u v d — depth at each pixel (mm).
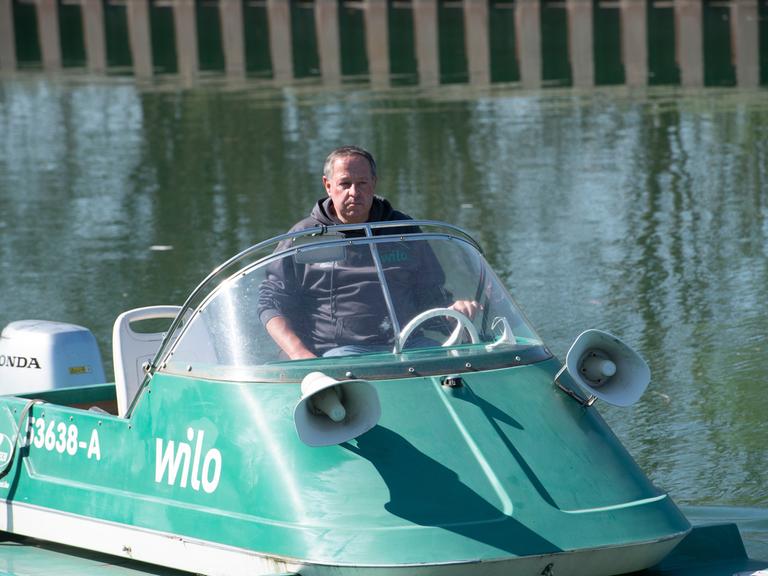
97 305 36062
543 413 16016
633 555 14977
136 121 74500
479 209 48188
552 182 53031
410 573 14086
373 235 17797
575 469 15469
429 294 17188
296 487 14977
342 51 111625
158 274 39594
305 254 17031
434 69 96750
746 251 40938
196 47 118750
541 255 41156
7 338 23578
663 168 55406
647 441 25281
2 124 75062
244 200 50906
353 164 18500
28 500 18453
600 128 66375
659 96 77562
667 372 29453
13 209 51281
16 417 19109
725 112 70250
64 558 18094
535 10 108250
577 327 33000
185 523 15898
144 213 49438
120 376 20297
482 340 17094
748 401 27219
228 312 16703
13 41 126438
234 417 15836
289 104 79188
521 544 14414
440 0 118438
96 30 121688
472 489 14883
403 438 15281
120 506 16922
